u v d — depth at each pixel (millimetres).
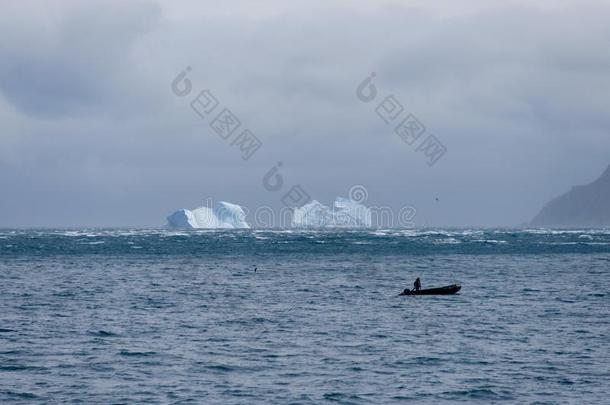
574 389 136750
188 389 135750
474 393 133875
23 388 136000
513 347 171875
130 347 171375
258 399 130000
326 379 142875
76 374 145875
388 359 159250
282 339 181875
